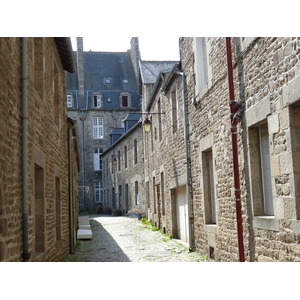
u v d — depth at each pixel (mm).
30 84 5820
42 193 6797
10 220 4512
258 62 5973
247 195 6484
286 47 5121
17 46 5133
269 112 5605
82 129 39656
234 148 6652
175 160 12641
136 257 9945
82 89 40781
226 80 7406
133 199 24734
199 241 9844
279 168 5352
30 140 5676
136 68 43250
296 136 5043
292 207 5039
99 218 26875
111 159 32969
